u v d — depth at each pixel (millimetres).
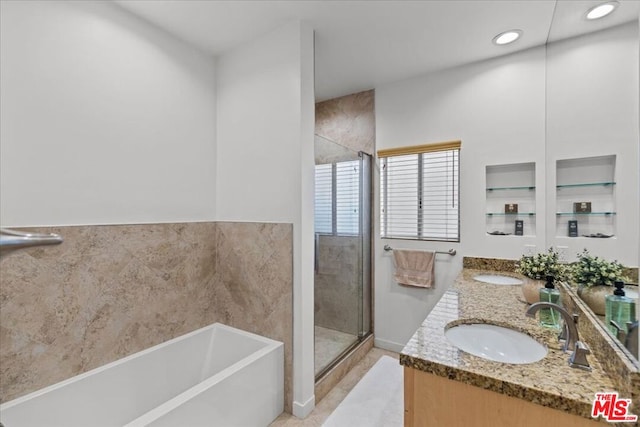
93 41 1727
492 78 2443
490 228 2477
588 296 1220
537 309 1153
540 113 2262
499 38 2164
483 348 1396
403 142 2830
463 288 2018
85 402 1609
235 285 2297
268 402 1899
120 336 1814
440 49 2311
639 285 855
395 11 1877
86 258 1674
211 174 2404
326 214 2492
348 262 2762
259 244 2158
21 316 1443
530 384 895
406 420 1099
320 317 2404
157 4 1818
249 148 2223
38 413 1448
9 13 1427
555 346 1163
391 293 2912
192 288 2234
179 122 2180
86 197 1695
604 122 1285
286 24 2010
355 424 1894
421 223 2797
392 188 2936
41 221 1526
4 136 1415
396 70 2641
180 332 2150
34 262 1486
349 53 2369
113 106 1815
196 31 2096
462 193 2568
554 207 1806
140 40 1950
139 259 1916
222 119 2400
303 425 1886
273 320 2086
